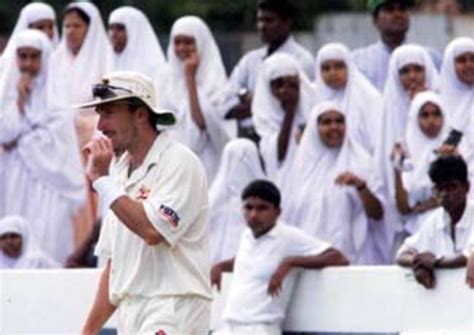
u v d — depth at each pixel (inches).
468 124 1493.6
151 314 1115.3
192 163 1116.5
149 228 1101.7
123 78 1113.4
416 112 1477.6
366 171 1489.9
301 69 1572.3
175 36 1593.3
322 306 1333.7
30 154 1585.9
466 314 1274.6
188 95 1582.2
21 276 1374.3
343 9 2906.0
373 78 1598.2
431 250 1304.1
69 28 1630.2
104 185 1108.5
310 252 1341.0
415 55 1510.8
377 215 1478.8
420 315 1291.8
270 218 1346.0
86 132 1606.8
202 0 2704.2
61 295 1364.4
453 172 1300.4
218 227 1507.1
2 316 1376.7
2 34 2561.5
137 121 1116.5
